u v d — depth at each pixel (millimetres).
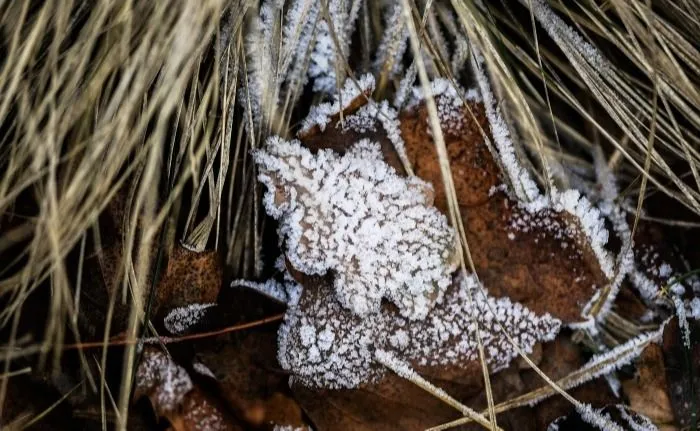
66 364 575
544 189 588
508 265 576
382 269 571
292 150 571
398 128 574
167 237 572
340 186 570
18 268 572
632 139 584
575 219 577
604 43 598
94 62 563
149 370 578
